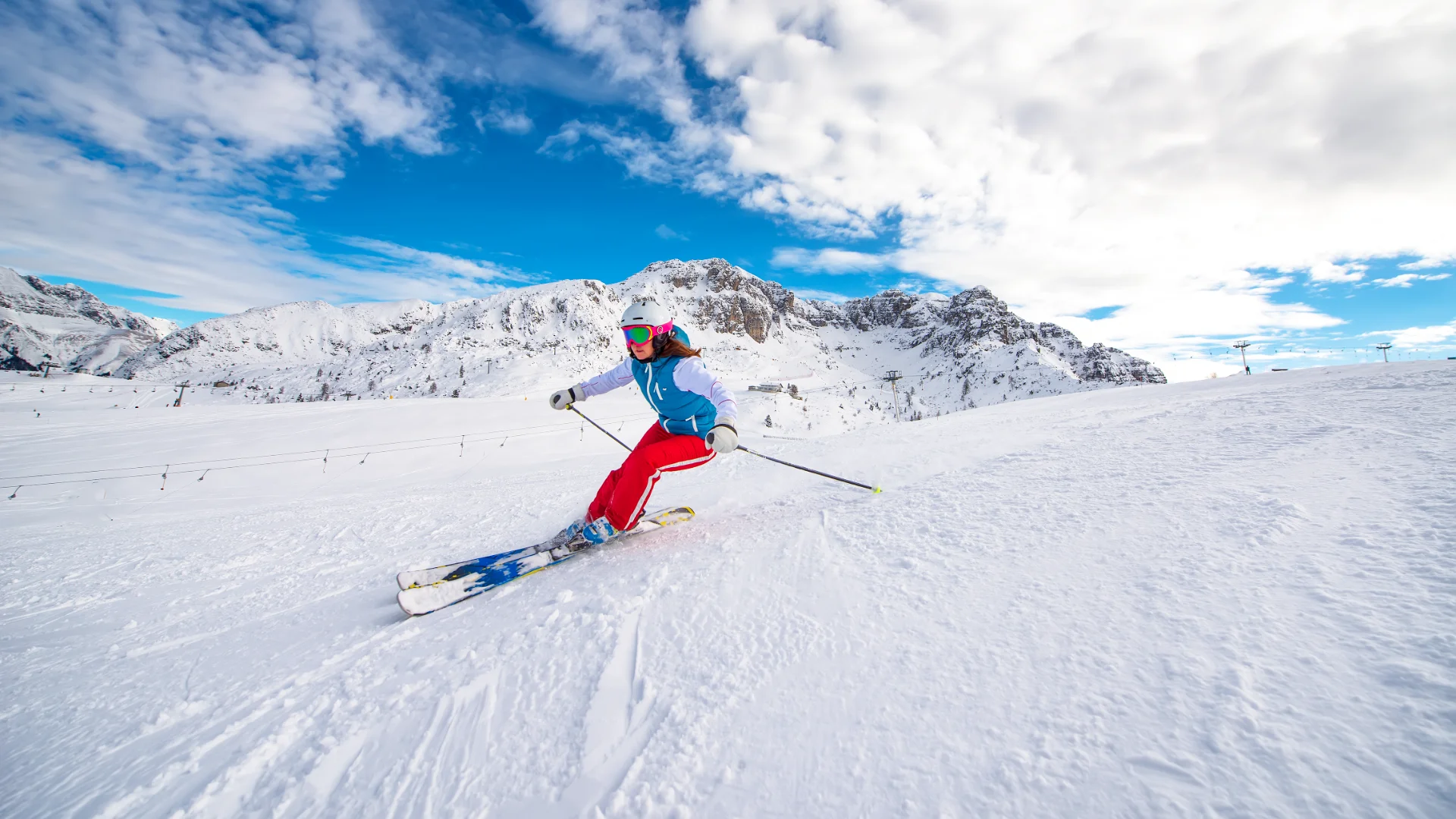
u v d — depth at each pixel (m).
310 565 4.52
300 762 1.66
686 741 1.48
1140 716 1.25
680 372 3.13
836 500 3.78
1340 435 3.17
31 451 29.28
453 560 4.09
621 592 2.53
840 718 1.45
